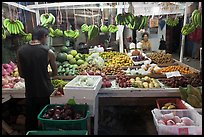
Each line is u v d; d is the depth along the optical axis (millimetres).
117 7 4090
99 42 6078
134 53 4449
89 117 2021
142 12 3830
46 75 2441
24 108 3104
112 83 2938
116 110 3104
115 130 2666
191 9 4180
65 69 3475
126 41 6207
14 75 3232
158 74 3271
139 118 2955
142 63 3967
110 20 4812
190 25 3668
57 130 1644
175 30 7844
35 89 2414
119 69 3596
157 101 2350
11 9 3584
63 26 4961
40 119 1696
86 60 3949
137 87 2732
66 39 5105
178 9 3900
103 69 3561
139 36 6203
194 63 6602
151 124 2783
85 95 2117
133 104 3139
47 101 2457
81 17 5211
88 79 2396
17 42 3760
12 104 3111
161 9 3854
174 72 3197
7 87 2766
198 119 1805
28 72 2387
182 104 2154
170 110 1975
